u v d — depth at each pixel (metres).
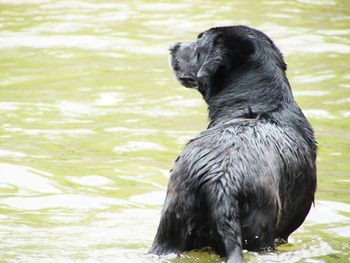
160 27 43.03
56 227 18.97
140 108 31.73
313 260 16.66
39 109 31.33
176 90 34.06
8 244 17.39
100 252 16.88
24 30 42.41
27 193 22.03
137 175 24.19
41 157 25.66
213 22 43.56
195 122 29.95
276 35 41.62
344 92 33.59
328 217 20.44
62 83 34.88
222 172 15.30
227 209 15.05
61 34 41.84
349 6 47.69
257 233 15.46
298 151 16.47
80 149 26.81
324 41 40.84
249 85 17.39
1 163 24.59
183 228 15.59
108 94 33.44
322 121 30.33
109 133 28.66
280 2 48.00
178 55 19.38
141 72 36.53
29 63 37.81
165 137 28.17
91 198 21.73
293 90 33.97
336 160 26.02
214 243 15.50
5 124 29.45
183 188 15.52
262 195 15.35
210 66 17.66
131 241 17.88
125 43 40.56
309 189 16.89
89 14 45.44
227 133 16.08
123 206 21.09
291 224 16.98
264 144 15.96
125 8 46.66
